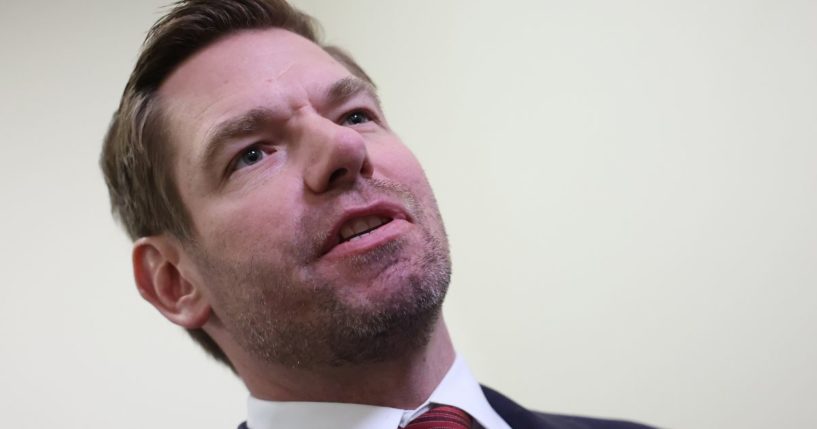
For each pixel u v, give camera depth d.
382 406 0.69
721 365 1.01
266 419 0.72
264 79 0.69
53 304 1.05
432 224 0.68
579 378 1.12
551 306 1.16
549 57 1.19
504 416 0.79
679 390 1.04
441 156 1.28
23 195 1.08
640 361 1.07
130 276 1.12
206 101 0.69
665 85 1.08
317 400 0.70
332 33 1.40
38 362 1.02
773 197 0.99
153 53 0.73
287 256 0.61
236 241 0.64
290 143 0.66
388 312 0.60
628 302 1.09
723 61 1.04
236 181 0.65
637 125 1.10
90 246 1.10
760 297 0.99
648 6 1.11
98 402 1.04
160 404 1.07
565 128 1.16
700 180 1.05
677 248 1.06
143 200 0.75
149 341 1.10
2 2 1.16
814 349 0.94
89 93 1.17
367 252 0.60
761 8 1.01
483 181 1.24
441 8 1.31
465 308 1.24
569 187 1.15
